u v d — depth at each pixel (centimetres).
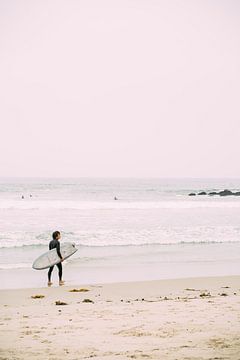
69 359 520
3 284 1307
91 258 1803
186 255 1906
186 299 1021
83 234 2477
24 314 850
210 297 1052
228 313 826
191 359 501
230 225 2995
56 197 6894
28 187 10850
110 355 533
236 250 2064
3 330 696
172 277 1441
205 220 3297
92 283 1327
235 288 1220
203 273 1514
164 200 6469
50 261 1310
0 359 526
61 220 3169
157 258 1820
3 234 2444
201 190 10238
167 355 524
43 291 1170
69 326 722
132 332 667
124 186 12225
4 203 4472
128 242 2262
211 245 2214
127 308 897
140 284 1273
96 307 920
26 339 633
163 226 2889
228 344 576
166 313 830
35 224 2931
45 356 536
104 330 686
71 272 1516
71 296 1098
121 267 1617
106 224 2972
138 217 3434
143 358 512
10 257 1811
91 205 4366
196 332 659
